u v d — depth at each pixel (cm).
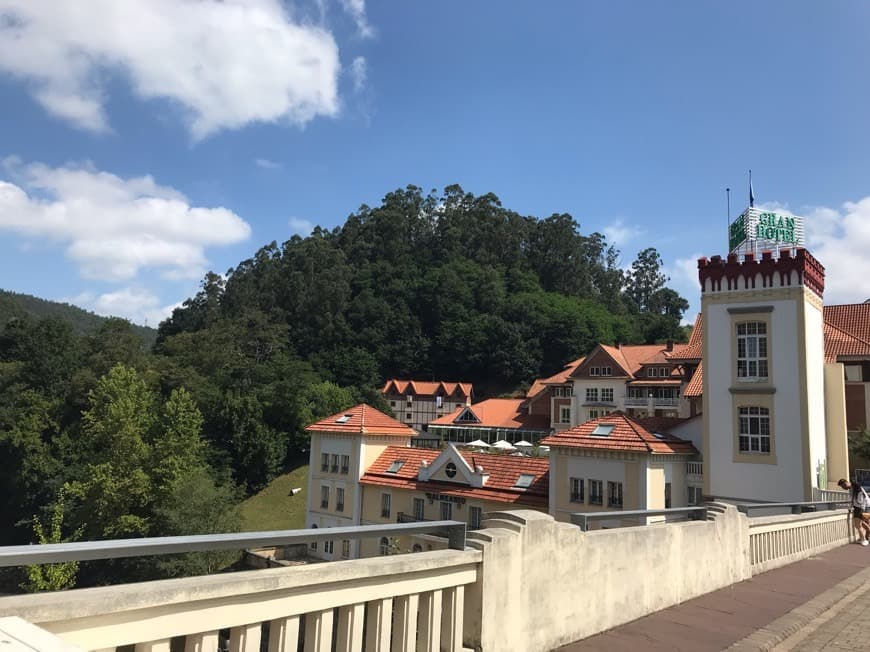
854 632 740
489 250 14625
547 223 15175
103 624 286
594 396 6838
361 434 3766
